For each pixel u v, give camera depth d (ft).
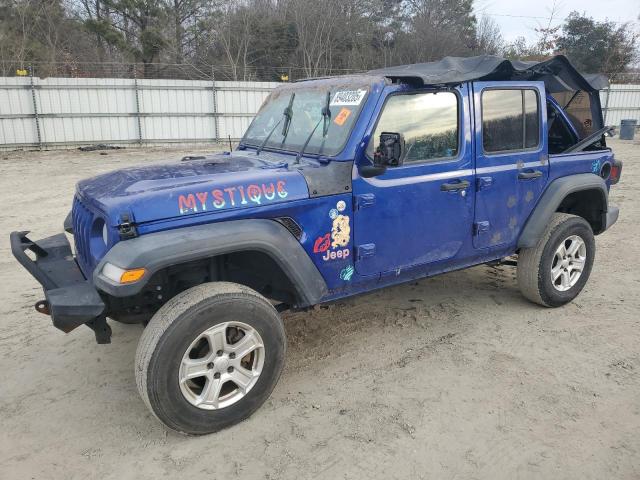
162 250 9.05
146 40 96.84
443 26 107.86
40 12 94.63
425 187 12.23
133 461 9.57
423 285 17.70
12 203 31.65
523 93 13.98
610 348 13.25
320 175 10.89
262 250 10.07
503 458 9.48
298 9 99.60
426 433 10.16
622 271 18.72
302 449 9.79
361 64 100.53
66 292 9.57
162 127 66.08
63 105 61.36
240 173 10.77
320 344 13.78
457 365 12.61
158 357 9.21
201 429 9.99
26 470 9.36
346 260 11.46
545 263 14.82
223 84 67.36
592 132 16.85
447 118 12.57
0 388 11.91
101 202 9.63
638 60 106.73
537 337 13.91
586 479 8.98
